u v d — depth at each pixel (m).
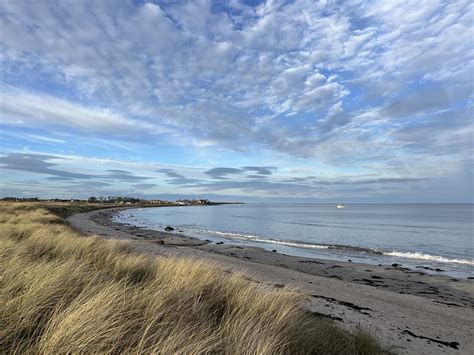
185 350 3.00
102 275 5.48
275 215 83.75
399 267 16.92
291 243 27.41
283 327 4.31
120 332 3.17
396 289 12.27
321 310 7.37
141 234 30.72
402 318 7.83
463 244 26.77
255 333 3.56
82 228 28.70
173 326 3.57
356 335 5.30
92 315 3.17
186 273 6.21
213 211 118.75
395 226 45.53
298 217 73.00
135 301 4.08
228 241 28.56
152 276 6.52
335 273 14.80
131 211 115.19
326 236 33.72
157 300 4.10
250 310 4.47
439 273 15.83
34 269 4.77
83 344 2.83
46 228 14.48
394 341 5.98
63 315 3.26
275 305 4.82
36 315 3.45
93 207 103.88
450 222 53.47
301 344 4.12
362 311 8.02
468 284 13.16
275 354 3.39
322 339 4.55
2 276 4.40
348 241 29.47
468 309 9.38
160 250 16.12
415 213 93.00
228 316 4.35
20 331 3.09
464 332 7.21
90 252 8.36
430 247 25.33
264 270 13.52
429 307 9.28
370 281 13.45
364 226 45.94
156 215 86.69
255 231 39.78
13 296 3.84
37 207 46.75
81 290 4.43
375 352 4.62
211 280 5.86
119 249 10.38
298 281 11.63
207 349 3.13
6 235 10.69
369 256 21.12
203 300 5.09
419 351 5.65
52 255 7.84
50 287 3.97
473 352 6.02
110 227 36.84
